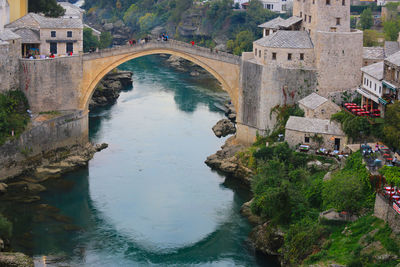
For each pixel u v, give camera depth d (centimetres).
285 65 12019
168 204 10906
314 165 10394
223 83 13038
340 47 11806
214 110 16675
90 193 11281
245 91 12600
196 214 10562
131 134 14412
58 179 11831
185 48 13125
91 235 9831
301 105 11719
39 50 13975
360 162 9325
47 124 12406
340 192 8619
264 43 12162
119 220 10331
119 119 15612
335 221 8675
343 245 8206
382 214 8175
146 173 12194
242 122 12775
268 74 12038
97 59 13100
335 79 11931
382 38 16950
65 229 9962
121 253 9356
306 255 8512
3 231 9144
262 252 9319
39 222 10138
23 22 14012
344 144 10619
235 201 11044
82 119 13250
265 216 9525
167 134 14500
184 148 13575
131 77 19788
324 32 11738
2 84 12094
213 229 10075
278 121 12081
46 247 9388
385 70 10312
